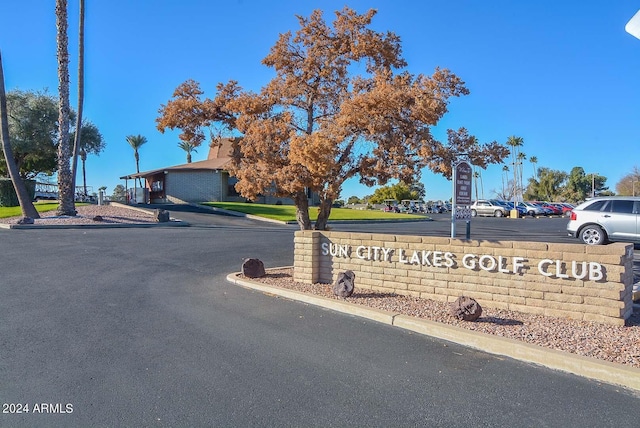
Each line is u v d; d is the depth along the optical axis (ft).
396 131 27.84
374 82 30.94
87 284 30.96
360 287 29.63
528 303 23.67
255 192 29.45
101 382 15.90
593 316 21.98
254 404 14.52
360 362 18.01
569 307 22.58
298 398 14.96
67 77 77.36
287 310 25.52
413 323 22.08
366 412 14.10
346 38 32.24
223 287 31.17
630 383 15.92
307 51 32.81
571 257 22.48
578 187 284.41
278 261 42.93
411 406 14.48
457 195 27.40
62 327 21.67
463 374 16.96
